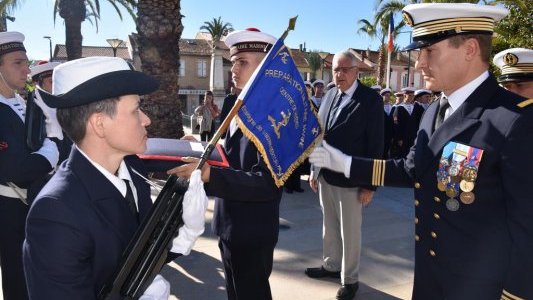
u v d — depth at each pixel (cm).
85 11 1653
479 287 165
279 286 349
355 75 345
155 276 140
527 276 146
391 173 208
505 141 152
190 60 4172
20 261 247
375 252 423
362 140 337
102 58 133
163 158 211
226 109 275
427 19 172
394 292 342
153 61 752
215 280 357
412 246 439
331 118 352
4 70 261
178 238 146
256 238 215
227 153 225
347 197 321
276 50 191
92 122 132
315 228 490
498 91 167
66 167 134
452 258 169
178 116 788
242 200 194
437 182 175
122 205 139
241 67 232
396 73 4597
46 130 241
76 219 123
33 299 119
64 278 119
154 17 737
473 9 164
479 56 168
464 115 168
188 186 141
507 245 160
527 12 997
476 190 162
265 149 183
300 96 204
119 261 131
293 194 645
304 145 207
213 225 232
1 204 240
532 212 144
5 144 225
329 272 364
